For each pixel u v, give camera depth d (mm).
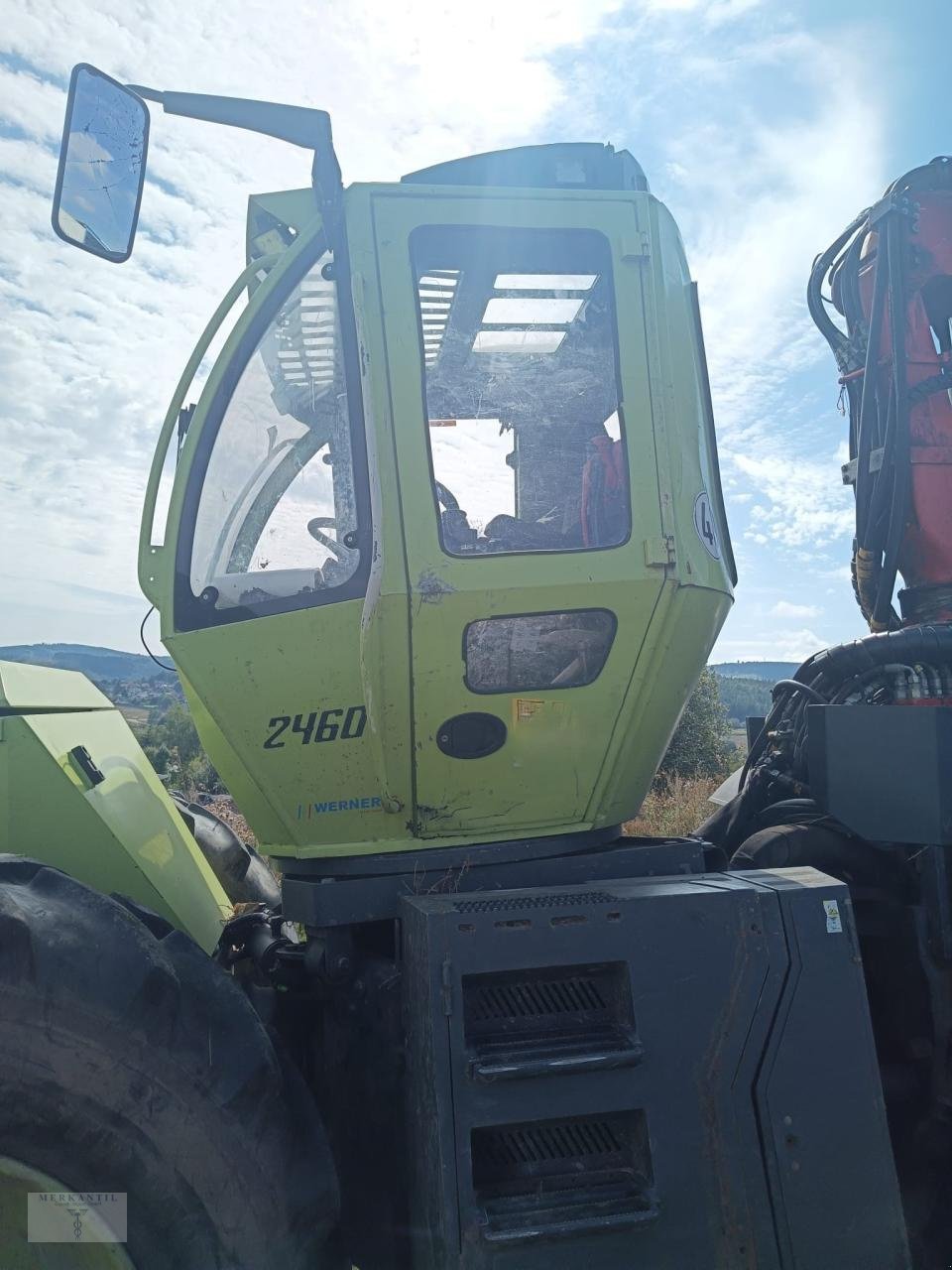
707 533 2904
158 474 2834
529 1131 2172
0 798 2645
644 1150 2172
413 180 2893
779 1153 2209
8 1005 1918
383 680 2604
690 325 3049
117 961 2045
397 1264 2449
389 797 2684
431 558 2590
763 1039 2270
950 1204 2816
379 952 2727
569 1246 2066
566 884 2717
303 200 2980
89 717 3158
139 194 2572
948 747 2887
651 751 2912
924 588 3662
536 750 2732
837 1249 2188
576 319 2869
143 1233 2008
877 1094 2297
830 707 3168
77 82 2459
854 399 3912
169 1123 2037
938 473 3605
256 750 2752
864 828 3037
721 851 2984
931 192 3668
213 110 2701
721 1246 2137
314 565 2775
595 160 2977
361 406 2707
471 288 2861
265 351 2824
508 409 2850
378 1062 2551
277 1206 2166
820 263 4020
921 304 3678
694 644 2865
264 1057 2197
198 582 2791
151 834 2924
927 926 2934
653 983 2254
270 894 4238
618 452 2797
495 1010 2246
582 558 2680
